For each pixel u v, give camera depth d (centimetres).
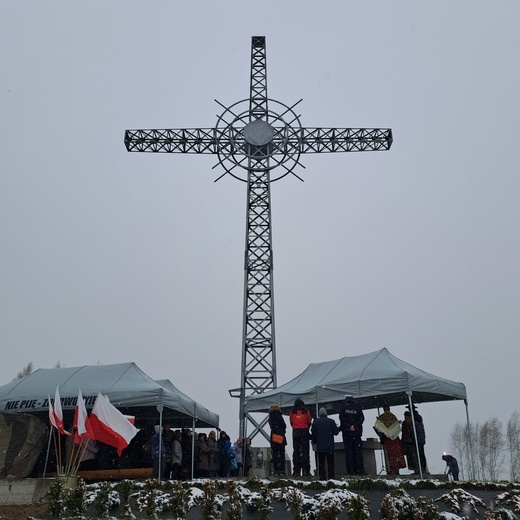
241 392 2805
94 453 1930
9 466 1630
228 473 2016
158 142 3241
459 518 1255
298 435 1753
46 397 1969
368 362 1988
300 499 1298
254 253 3045
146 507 1350
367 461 1923
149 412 2223
